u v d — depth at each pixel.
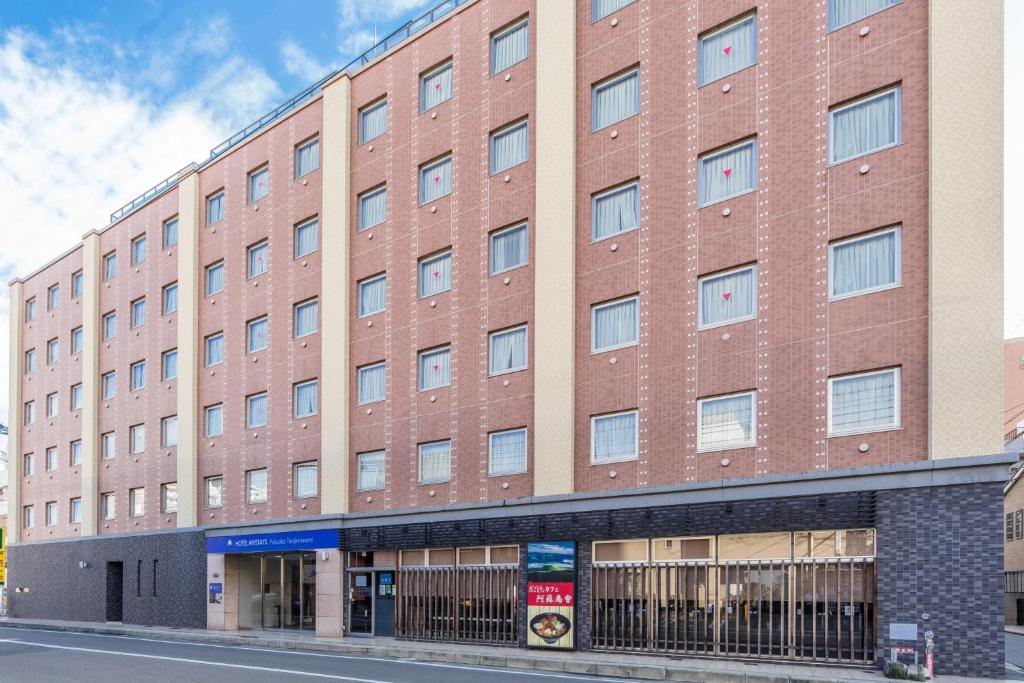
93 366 35.81
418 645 19.27
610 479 17.86
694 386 16.80
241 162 29.34
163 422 31.77
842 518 14.25
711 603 15.79
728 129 16.94
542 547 18.11
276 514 25.91
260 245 28.39
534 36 20.75
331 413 24.30
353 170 25.25
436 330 22.12
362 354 24.12
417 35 23.70
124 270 35.03
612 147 18.84
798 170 15.84
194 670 15.48
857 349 14.71
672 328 17.33
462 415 21.11
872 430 14.34
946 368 13.52
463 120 22.17
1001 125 13.55
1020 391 40.62
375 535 22.23
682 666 14.21
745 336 16.20
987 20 13.86
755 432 15.84
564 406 18.64
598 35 19.42
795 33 16.17
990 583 12.68
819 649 14.38
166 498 31.11
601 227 18.98
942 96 14.08
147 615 30.33
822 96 15.68
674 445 16.94
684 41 17.88
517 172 20.69
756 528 15.24
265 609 26.81
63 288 39.28
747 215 16.47
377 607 22.16
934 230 13.90
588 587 17.53
